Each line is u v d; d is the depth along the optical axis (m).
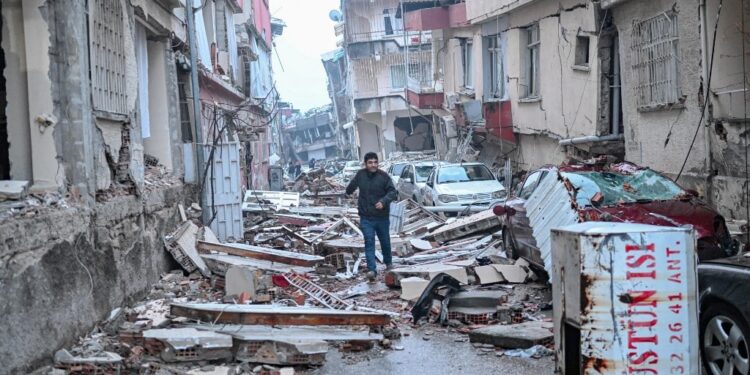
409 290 10.27
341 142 73.25
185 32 16.52
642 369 5.01
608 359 5.00
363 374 7.02
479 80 28.28
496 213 12.56
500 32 25.83
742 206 12.17
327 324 7.75
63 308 7.09
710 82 13.09
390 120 50.69
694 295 5.06
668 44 14.59
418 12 31.22
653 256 5.01
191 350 7.19
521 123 24.09
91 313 7.88
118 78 9.90
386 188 12.20
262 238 16.67
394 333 8.28
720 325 6.10
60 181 8.00
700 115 13.48
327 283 11.97
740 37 12.49
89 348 7.19
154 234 11.17
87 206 8.15
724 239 9.27
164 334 7.38
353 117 55.47
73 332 7.31
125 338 7.69
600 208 9.58
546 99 21.70
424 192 22.00
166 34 14.11
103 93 9.20
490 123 26.12
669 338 5.02
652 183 10.45
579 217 9.23
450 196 19.98
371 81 50.44
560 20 20.20
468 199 19.91
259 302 9.88
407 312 9.70
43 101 8.02
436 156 38.25
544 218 10.11
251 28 35.06
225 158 16.06
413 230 17.47
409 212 19.48
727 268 6.12
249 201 23.16
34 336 6.42
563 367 5.36
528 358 7.34
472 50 29.59
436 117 38.09
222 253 12.33
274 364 7.24
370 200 12.15
